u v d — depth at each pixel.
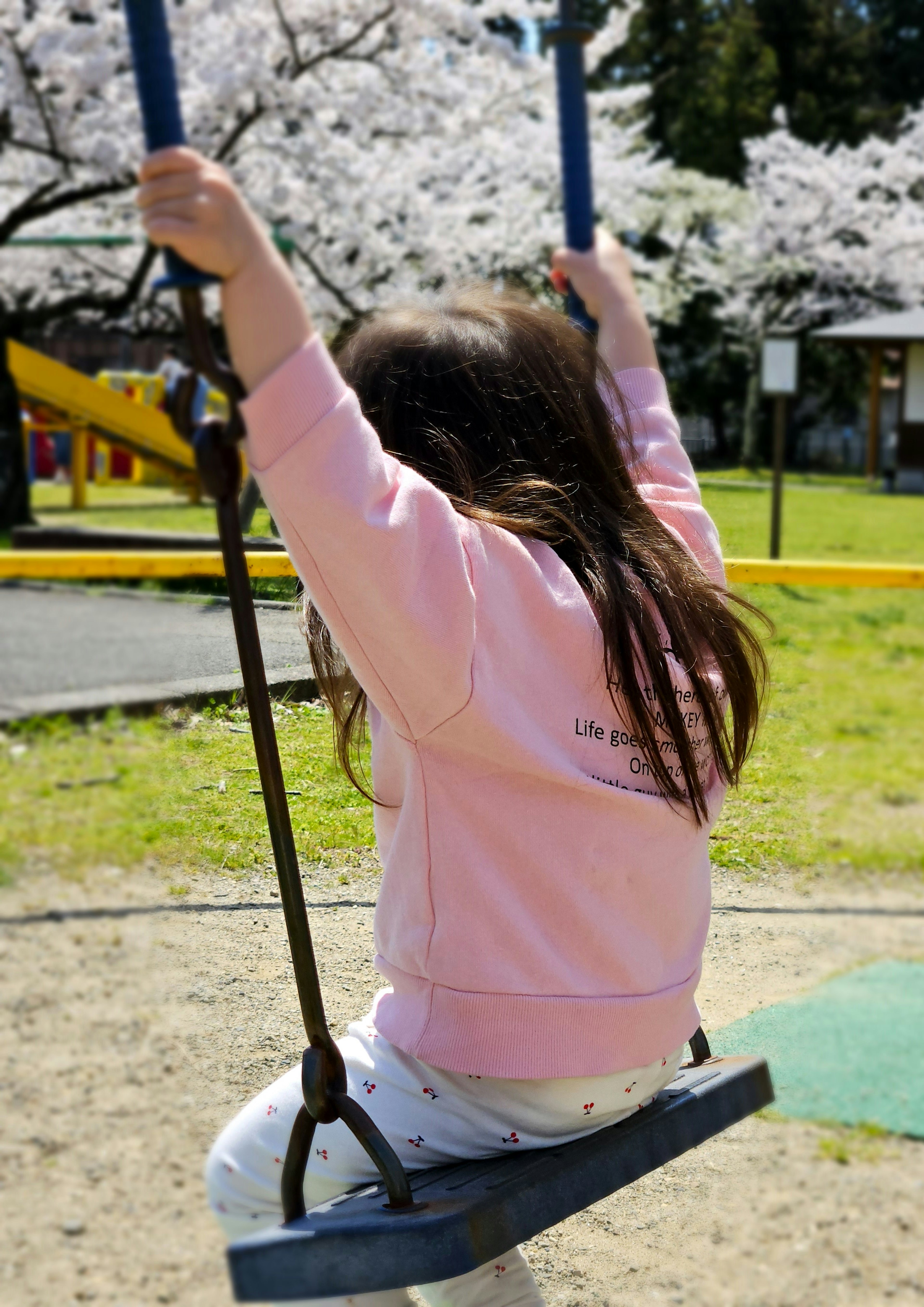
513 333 1.18
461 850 1.02
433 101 12.48
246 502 1.38
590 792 1.05
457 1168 1.07
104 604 7.18
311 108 11.31
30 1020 2.24
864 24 33.28
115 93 10.87
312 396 0.88
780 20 31.22
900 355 20.88
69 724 4.42
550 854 1.04
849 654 6.00
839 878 2.93
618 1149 1.08
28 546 9.34
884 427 29.48
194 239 0.82
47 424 19.11
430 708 0.98
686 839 1.14
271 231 11.70
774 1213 1.77
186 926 1.45
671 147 30.06
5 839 3.16
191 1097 1.43
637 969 1.09
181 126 0.83
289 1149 0.99
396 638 0.94
